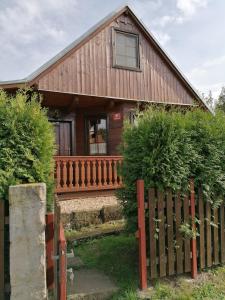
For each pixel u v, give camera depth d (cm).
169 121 425
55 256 317
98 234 590
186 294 387
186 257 432
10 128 343
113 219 692
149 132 426
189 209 445
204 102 1220
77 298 362
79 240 566
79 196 821
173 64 1186
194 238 439
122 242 546
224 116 510
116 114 1105
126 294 374
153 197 414
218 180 470
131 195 445
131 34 1115
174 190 430
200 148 459
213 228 477
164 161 421
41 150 360
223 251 482
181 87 1225
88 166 841
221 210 489
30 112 358
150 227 409
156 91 1145
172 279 421
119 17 1093
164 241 417
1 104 356
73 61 958
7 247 335
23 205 316
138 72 1109
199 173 459
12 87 852
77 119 1195
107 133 1138
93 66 1002
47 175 369
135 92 1091
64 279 306
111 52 1053
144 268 396
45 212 337
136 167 434
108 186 861
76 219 645
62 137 1162
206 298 386
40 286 316
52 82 907
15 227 314
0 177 331
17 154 346
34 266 316
